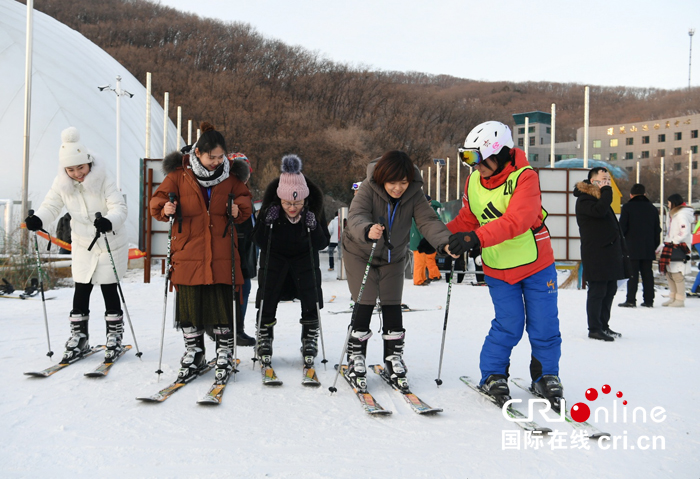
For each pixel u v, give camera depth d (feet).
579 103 351.87
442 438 8.68
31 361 13.05
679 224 25.11
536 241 10.41
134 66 202.69
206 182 11.28
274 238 12.46
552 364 10.55
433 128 209.46
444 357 14.28
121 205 13.07
